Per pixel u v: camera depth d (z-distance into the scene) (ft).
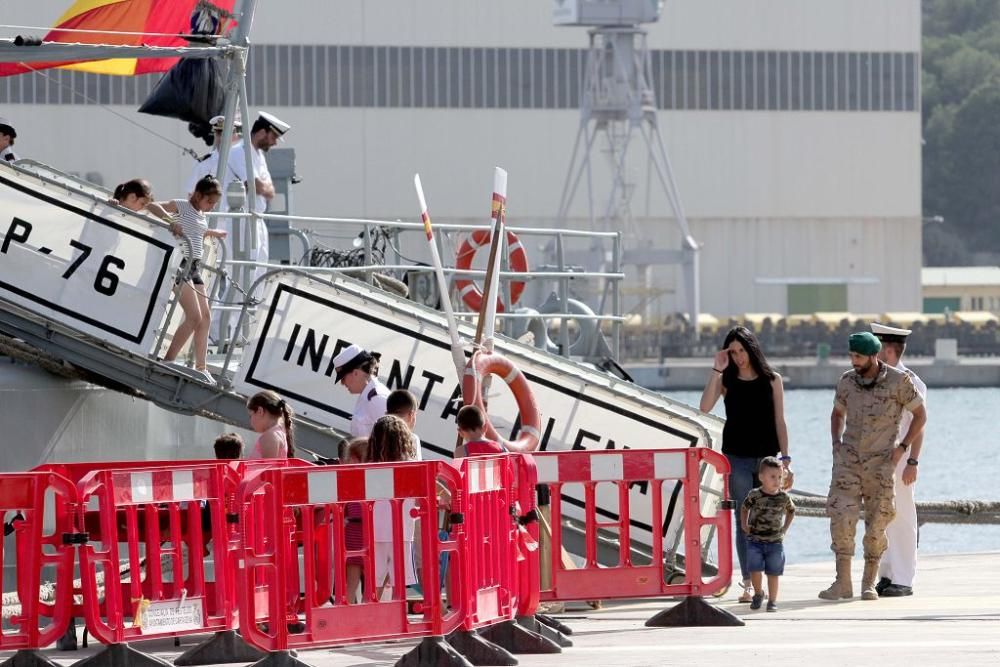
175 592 89.66
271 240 184.34
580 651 91.15
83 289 131.23
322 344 132.98
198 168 174.09
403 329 133.80
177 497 87.45
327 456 133.80
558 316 168.86
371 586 86.63
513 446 111.14
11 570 126.41
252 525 92.02
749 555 111.55
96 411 147.02
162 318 132.16
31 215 131.75
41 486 81.30
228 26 167.32
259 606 92.43
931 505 170.09
